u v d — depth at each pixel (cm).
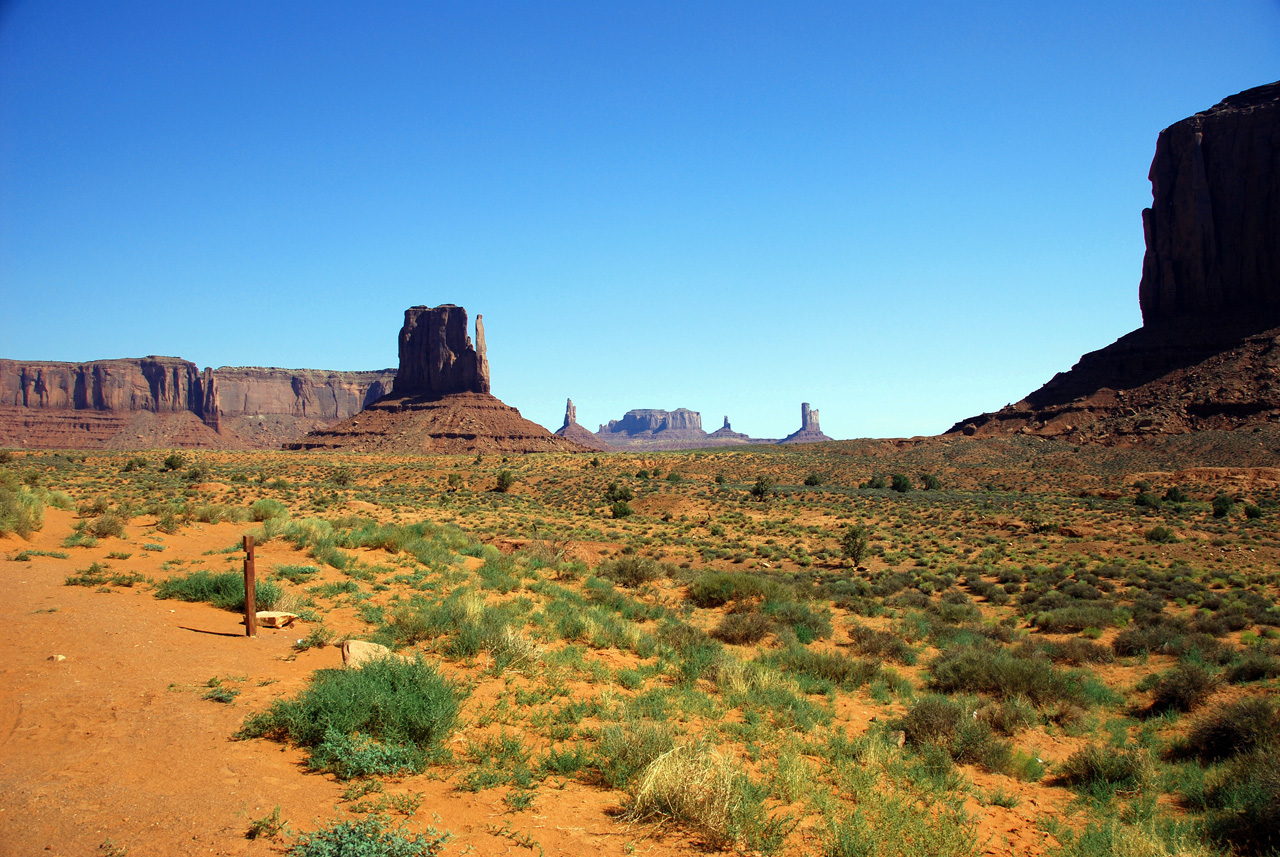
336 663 1019
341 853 488
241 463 11769
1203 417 10862
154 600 1305
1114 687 1605
